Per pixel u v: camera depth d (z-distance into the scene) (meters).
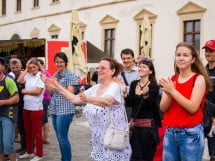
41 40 20.02
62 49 18.31
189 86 4.39
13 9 35.78
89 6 26.70
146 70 5.89
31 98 8.05
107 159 4.94
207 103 5.15
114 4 24.78
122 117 5.03
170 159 4.50
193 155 4.36
